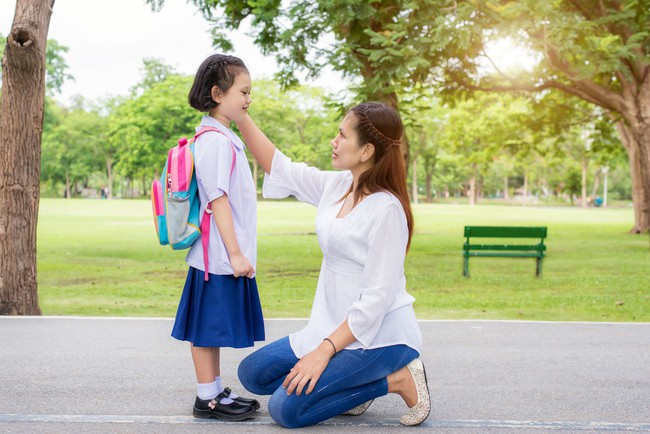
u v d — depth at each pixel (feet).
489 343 19.22
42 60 23.24
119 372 15.48
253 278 11.96
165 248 54.49
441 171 277.44
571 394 14.24
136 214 116.78
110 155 264.93
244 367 11.79
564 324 22.34
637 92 54.70
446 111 179.01
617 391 14.53
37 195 23.66
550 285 34.73
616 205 313.94
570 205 299.58
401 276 11.34
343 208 11.28
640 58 44.96
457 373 15.88
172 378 14.99
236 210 11.51
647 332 21.12
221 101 11.46
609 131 81.25
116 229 77.30
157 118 209.05
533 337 20.15
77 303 27.71
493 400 13.73
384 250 10.64
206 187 11.18
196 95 11.48
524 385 14.90
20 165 23.12
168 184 11.35
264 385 11.75
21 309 23.24
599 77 55.57
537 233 37.99
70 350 17.69
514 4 39.24
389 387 11.32
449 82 56.24
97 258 46.55
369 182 10.94
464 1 42.01
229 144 11.39
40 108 23.48
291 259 46.60
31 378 14.89
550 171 248.52
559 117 77.51
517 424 12.19
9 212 23.13
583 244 61.16
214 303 11.46
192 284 11.69
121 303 27.81
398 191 11.01
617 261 46.70
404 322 11.09
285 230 77.30
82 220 97.04
